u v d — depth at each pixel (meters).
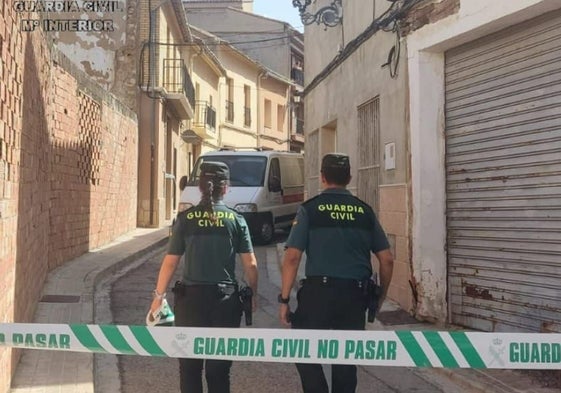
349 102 10.86
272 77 38.88
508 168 6.57
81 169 12.34
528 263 6.30
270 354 3.72
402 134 8.15
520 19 6.25
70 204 11.56
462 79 7.28
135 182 19.05
